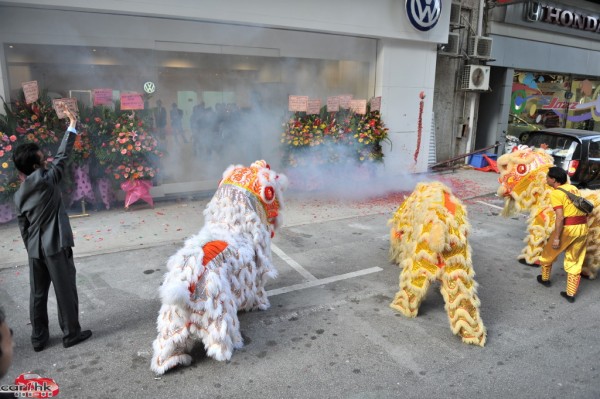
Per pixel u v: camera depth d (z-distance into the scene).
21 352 3.67
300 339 3.94
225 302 3.47
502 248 6.42
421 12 10.07
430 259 4.01
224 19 8.02
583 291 5.07
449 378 3.41
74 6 6.87
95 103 7.27
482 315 4.45
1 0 6.45
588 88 17.05
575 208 4.62
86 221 7.05
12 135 6.44
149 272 5.23
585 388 3.32
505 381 3.38
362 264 5.67
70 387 3.26
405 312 4.34
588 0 15.20
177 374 3.43
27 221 3.54
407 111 10.81
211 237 3.65
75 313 3.75
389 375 3.44
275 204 4.26
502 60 13.32
